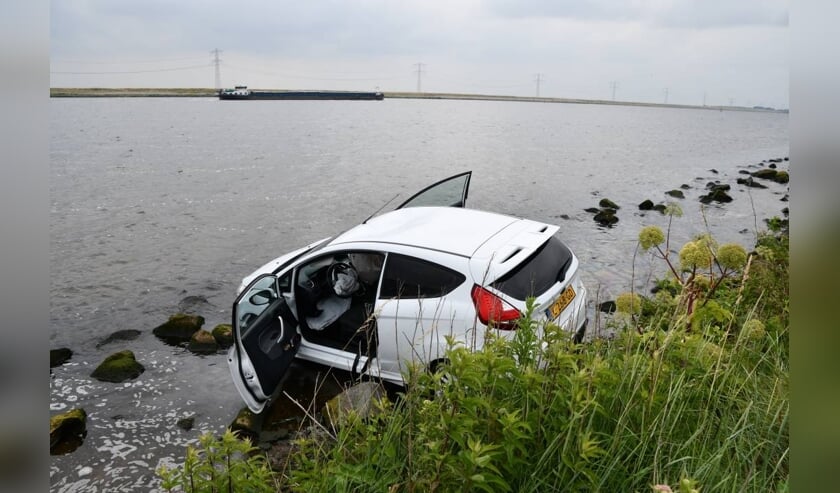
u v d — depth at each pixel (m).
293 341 5.75
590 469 2.78
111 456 5.17
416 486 2.82
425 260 5.23
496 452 2.63
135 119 87.19
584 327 5.43
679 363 3.71
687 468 3.01
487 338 3.66
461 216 6.07
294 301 5.96
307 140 46.25
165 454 5.20
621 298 4.81
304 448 3.79
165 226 14.46
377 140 46.78
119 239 13.06
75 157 31.84
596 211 16.31
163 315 8.46
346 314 6.04
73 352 7.24
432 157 32.50
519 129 69.69
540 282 5.00
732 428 3.32
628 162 31.66
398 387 5.50
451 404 2.93
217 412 5.83
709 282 5.38
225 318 8.34
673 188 21.52
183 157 32.06
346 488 3.08
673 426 3.11
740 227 14.42
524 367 3.38
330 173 25.00
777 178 23.94
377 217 6.56
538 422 2.97
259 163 29.08
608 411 3.23
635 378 3.54
